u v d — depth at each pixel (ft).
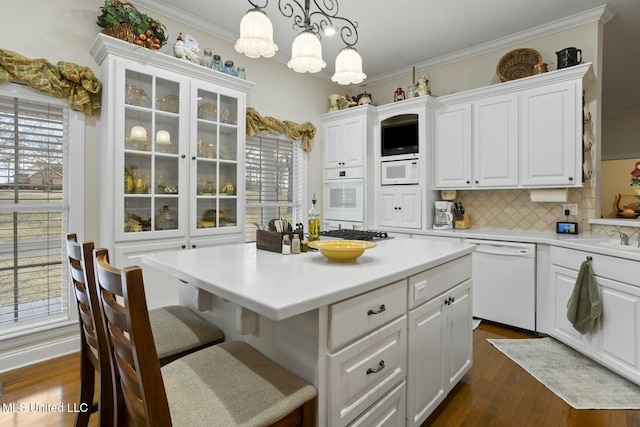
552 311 8.76
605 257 7.13
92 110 8.20
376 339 4.25
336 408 3.71
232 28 10.93
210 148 9.83
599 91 9.79
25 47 7.44
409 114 12.40
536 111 9.91
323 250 4.97
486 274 10.03
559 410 6.01
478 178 11.12
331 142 14.29
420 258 5.41
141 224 8.50
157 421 2.66
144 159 8.56
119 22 7.94
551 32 10.57
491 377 7.11
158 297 8.59
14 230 7.53
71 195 8.09
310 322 3.63
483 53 12.05
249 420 3.03
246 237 12.08
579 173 9.20
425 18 10.18
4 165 7.38
